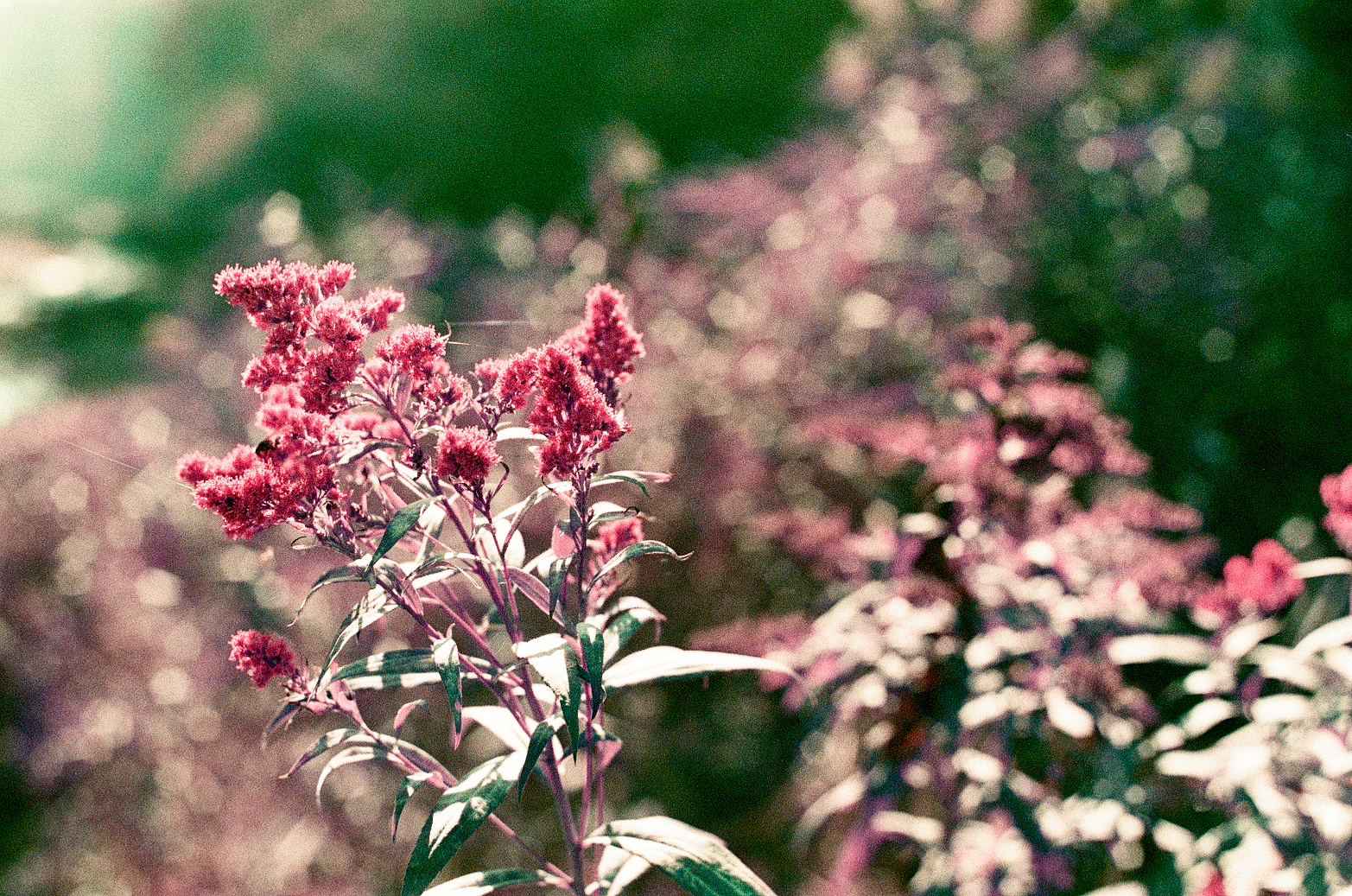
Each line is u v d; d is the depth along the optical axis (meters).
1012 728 2.88
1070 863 2.85
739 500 5.01
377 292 1.56
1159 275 6.21
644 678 1.46
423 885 1.21
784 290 5.88
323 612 4.50
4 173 29.95
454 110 18.53
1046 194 6.46
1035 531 2.98
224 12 22.27
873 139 7.44
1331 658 2.28
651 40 18.27
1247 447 5.78
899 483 4.52
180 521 5.06
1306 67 8.24
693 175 7.89
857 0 8.31
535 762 1.28
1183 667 4.41
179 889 4.27
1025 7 7.80
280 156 20.11
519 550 1.58
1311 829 2.28
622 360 1.58
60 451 5.79
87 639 5.12
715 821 4.39
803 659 3.13
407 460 1.49
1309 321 6.50
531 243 6.62
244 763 4.62
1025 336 3.08
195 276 10.16
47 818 4.80
